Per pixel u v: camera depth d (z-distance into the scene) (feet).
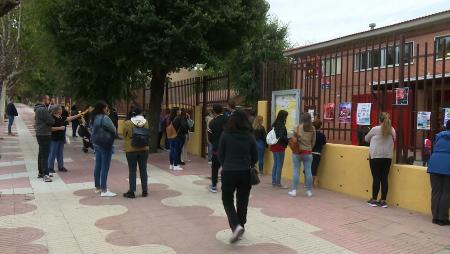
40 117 31.40
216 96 45.19
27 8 57.88
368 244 18.70
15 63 93.45
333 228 20.89
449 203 21.56
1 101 102.01
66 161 42.37
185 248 17.93
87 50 42.45
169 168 39.34
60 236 19.36
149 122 50.72
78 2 41.57
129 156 26.73
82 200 26.00
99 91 56.65
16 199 26.04
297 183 28.14
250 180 19.01
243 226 19.29
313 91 32.30
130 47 42.27
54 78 66.59
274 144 30.60
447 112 24.27
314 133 28.02
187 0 41.45
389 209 24.67
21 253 17.24
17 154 47.01
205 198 26.99
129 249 17.79
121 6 40.70
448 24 57.72
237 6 44.37
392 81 27.27
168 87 56.70
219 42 47.42
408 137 26.03
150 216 22.71
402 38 26.55
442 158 21.43
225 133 19.08
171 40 40.57
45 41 48.49
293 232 20.18
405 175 24.84
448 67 40.50
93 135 27.22
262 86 38.24
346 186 28.68
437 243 18.90
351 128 29.68
